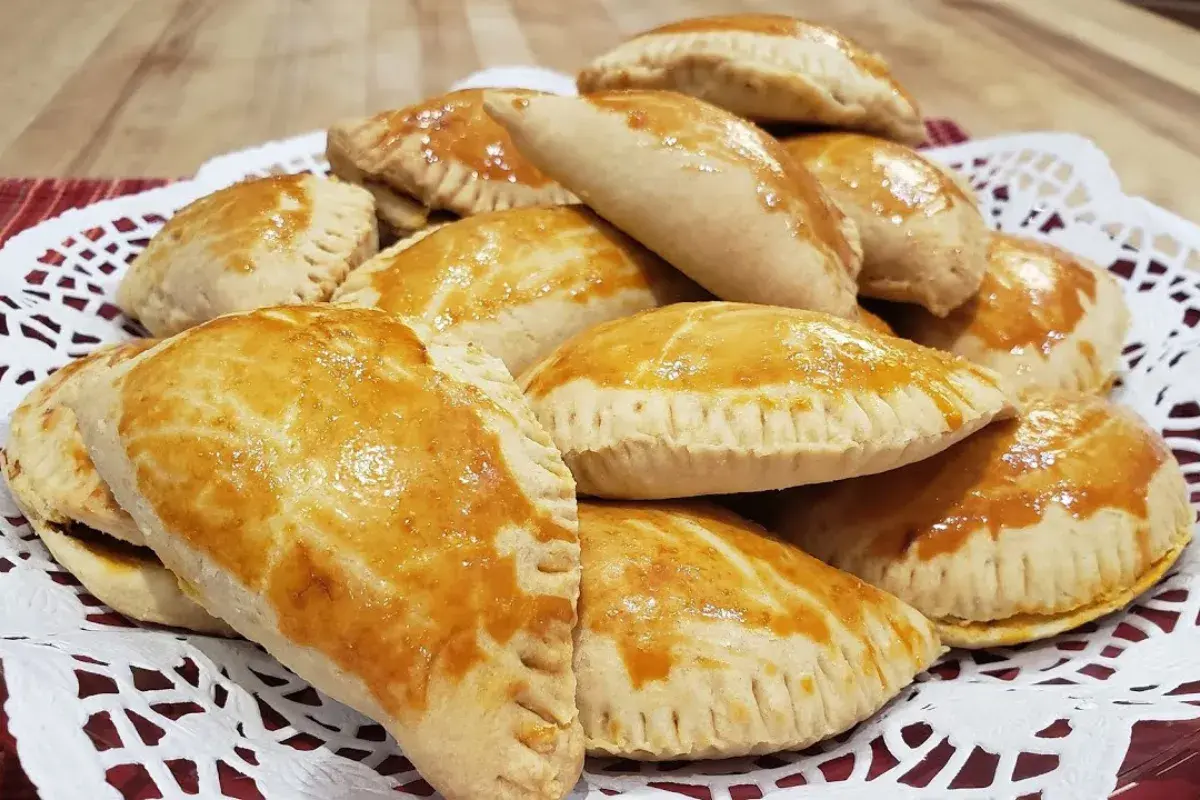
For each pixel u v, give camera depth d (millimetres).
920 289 427
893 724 335
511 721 303
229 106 643
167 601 343
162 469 311
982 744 319
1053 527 361
